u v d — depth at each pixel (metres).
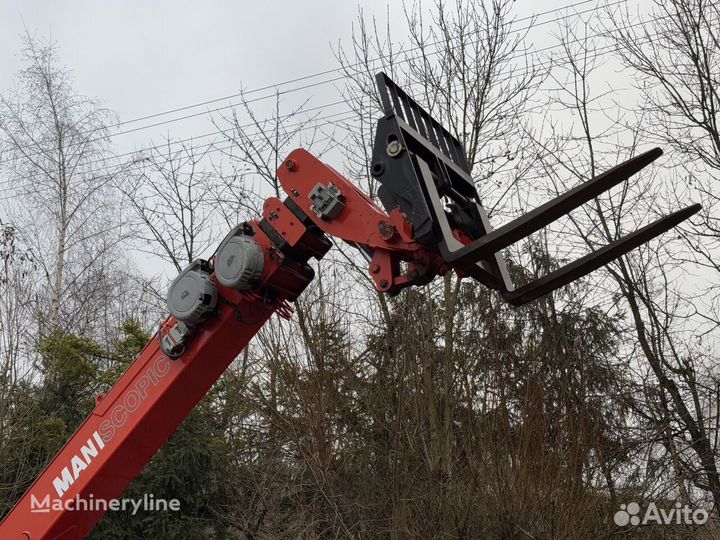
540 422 8.58
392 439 9.55
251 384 10.17
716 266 11.58
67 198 18.77
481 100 12.84
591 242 12.32
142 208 17.48
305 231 5.07
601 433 9.50
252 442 10.97
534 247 11.21
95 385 11.74
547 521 8.21
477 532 8.38
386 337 10.45
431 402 9.67
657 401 11.05
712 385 10.94
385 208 4.64
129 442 5.23
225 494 10.68
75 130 18.95
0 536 5.26
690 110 12.24
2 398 10.65
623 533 8.60
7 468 10.73
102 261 19.95
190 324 5.18
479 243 4.20
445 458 9.24
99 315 20.28
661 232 4.56
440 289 11.51
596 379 10.70
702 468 9.99
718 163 11.93
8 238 11.89
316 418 9.41
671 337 11.61
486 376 9.55
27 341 12.54
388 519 8.92
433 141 5.18
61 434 11.02
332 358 10.07
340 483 9.30
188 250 17.25
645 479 9.02
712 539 9.26
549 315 10.66
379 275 4.71
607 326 11.65
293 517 9.77
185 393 5.32
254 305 5.23
